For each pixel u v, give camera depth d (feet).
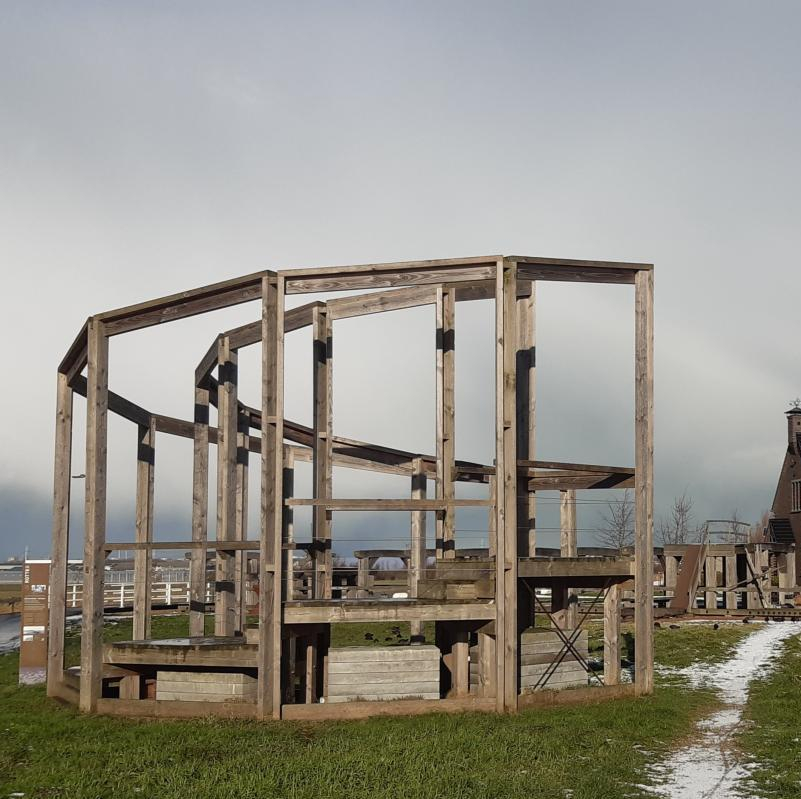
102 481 41.57
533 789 27.07
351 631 68.49
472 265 38.70
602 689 41.27
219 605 51.96
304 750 31.58
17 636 80.07
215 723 36.63
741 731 35.86
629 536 138.51
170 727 36.04
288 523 48.11
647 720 36.78
